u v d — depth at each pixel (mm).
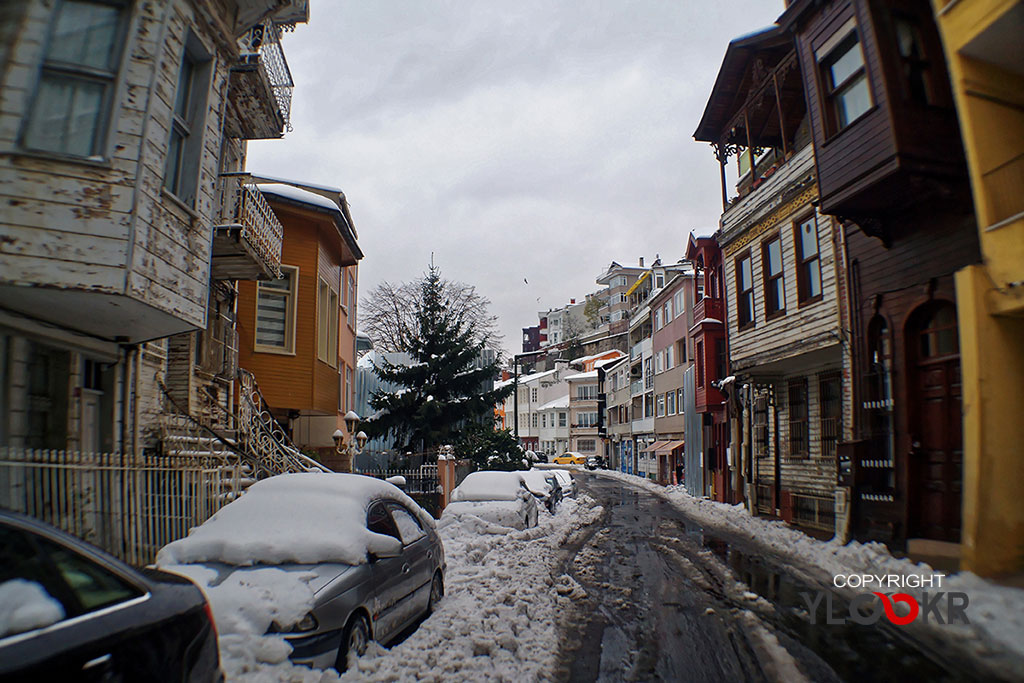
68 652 2625
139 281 6734
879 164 10375
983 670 5426
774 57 15750
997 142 8852
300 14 12438
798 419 16781
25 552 2895
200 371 12227
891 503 10781
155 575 3607
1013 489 8320
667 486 34750
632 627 6992
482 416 25844
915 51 10820
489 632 6285
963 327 8789
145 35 6961
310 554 5539
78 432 8305
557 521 18047
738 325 18797
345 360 22906
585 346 88812
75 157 6434
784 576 9844
